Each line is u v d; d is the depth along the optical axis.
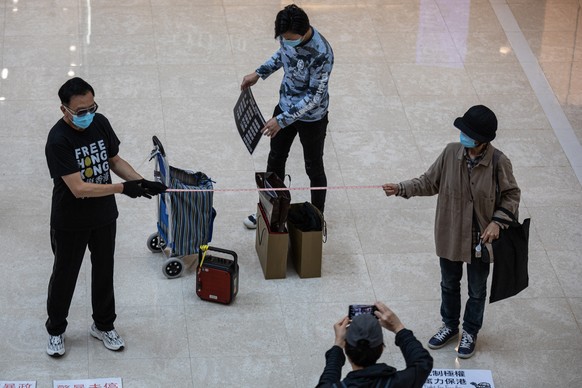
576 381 6.71
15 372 6.45
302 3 10.66
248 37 10.08
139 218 7.84
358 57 9.92
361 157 8.68
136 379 6.47
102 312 6.55
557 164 8.79
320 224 7.18
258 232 7.45
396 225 8.00
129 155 8.46
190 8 10.44
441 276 7.10
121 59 9.62
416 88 9.58
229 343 6.79
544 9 10.88
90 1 10.45
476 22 10.58
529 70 9.95
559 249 7.86
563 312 7.27
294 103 7.27
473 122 5.90
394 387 4.68
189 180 7.25
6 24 9.99
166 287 7.23
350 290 7.31
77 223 6.07
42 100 9.02
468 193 6.21
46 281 7.21
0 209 7.82
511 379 6.69
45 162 8.34
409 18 10.55
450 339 6.95
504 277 6.32
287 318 7.02
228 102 9.19
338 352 4.93
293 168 8.52
